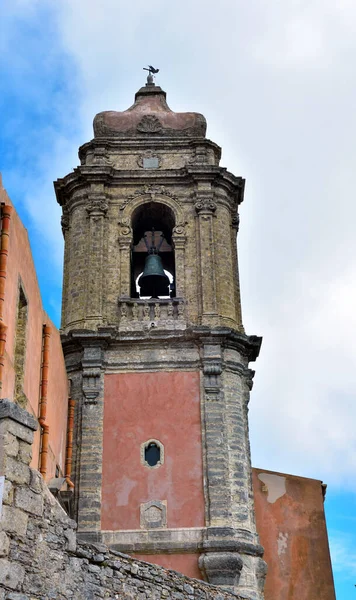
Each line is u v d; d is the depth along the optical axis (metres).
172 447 29.28
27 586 13.61
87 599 15.30
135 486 28.64
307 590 32.12
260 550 27.91
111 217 33.91
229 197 34.94
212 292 32.09
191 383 30.34
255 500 33.28
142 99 37.91
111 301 32.19
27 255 21.03
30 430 14.26
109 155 35.22
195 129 36.00
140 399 30.12
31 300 21.70
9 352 18.84
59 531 14.84
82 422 29.55
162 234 35.72
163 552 27.44
